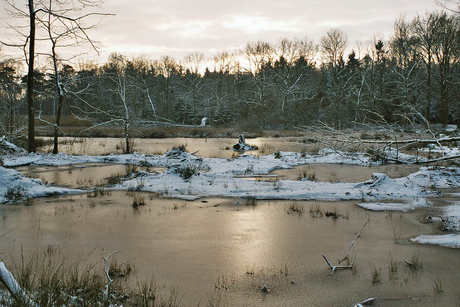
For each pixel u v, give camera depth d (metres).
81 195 11.23
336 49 59.03
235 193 11.33
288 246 6.77
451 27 41.16
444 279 5.33
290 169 17.17
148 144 31.56
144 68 68.81
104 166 18.03
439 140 12.68
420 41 43.59
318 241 7.03
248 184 12.59
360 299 4.82
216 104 68.88
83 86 23.25
